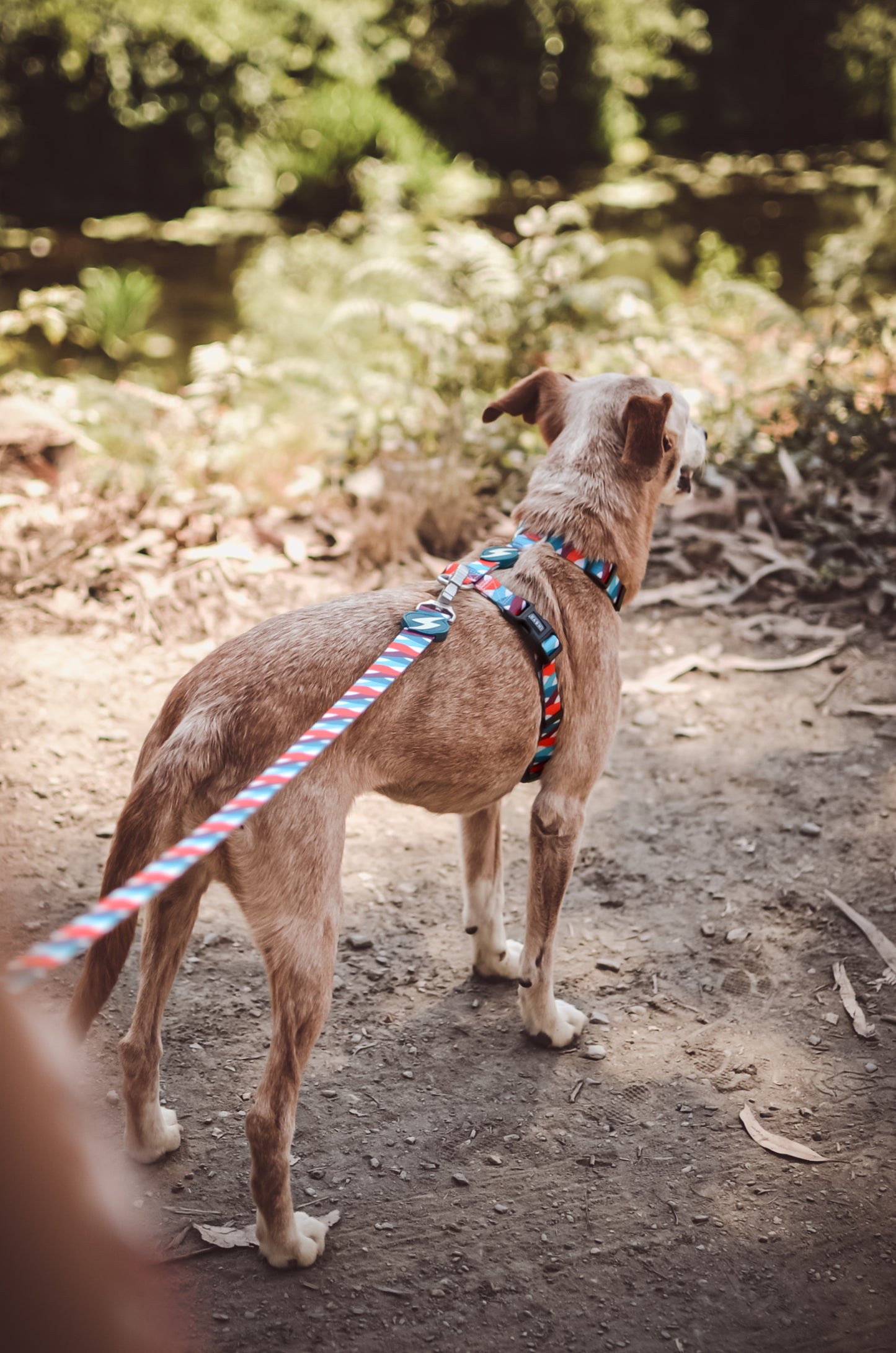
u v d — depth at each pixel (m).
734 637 4.93
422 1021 2.96
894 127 23.80
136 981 3.12
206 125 21.84
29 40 20.56
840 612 5.06
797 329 7.58
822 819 3.76
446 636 2.37
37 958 1.04
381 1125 2.60
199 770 2.10
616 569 2.73
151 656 4.67
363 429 6.34
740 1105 2.65
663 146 29.47
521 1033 2.91
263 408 6.79
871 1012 2.95
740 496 5.80
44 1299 0.49
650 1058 2.82
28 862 3.50
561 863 2.68
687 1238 2.29
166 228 20.30
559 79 26.36
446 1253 2.26
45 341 11.37
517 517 2.83
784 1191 2.40
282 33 21.06
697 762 4.12
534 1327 2.09
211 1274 2.20
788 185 22.70
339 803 2.21
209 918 3.39
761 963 3.15
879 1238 2.28
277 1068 2.12
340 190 21.12
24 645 4.70
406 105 25.23
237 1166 2.48
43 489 5.70
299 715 2.19
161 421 6.61
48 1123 0.50
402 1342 2.05
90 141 21.81
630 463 2.60
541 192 22.91
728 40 28.27
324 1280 2.19
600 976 3.13
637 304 7.42
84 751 4.07
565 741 2.64
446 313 6.93
